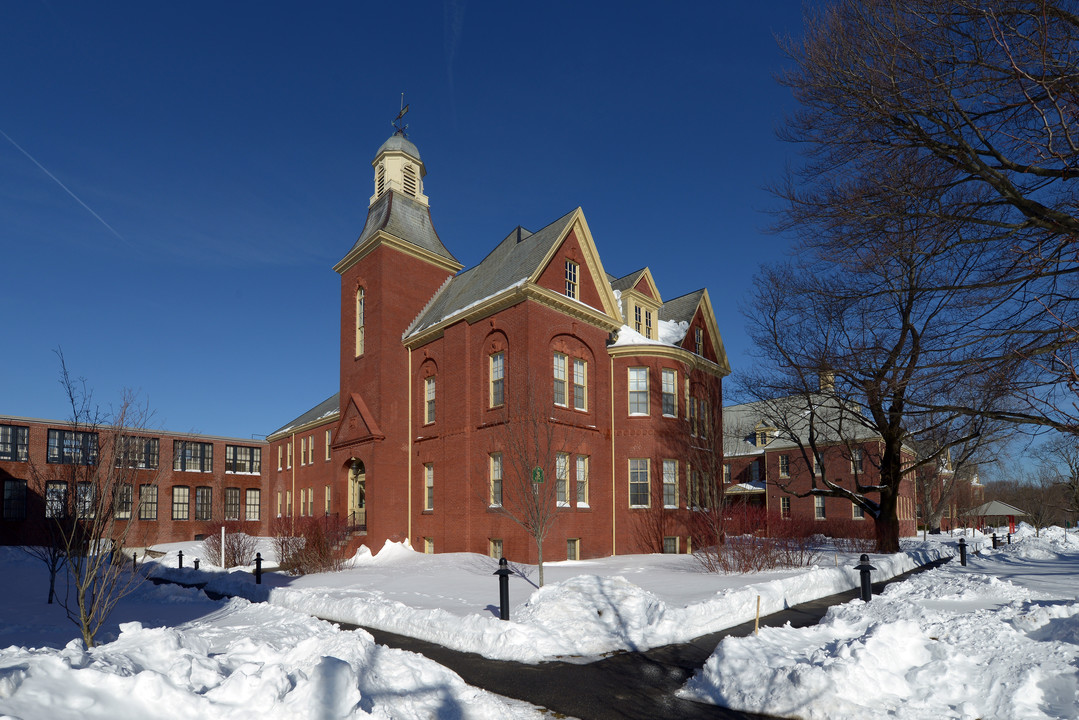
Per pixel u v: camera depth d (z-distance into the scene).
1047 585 16.80
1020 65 10.53
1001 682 7.07
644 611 11.91
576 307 25.69
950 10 11.16
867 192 13.31
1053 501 64.75
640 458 26.92
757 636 9.48
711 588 15.19
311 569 23.05
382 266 30.14
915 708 6.91
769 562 19.28
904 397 15.55
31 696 5.32
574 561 23.47
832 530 42.56
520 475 21.38
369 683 7.48
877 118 12.77
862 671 7.45
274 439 51.53
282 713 5.74
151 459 47.25
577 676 9.18
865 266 13.95
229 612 15.24
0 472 40.75
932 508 52.66
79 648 7.29
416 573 20.17
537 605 12.11
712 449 28.14
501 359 25.34
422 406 28.86
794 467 49.34
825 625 10.71
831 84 13.01
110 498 12.23
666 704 8.01
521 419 23.31
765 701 7.58
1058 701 6.61
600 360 27.22
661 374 27.92
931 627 9.62
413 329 30.44
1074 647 7.59
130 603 18.17
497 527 23.97
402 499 28.50
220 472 51.31
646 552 26.11
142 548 44.44
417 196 33.97
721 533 22.23
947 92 11.59
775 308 25.22
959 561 24.94
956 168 12.58
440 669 8.46
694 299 33.44
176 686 6.11
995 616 10.09
